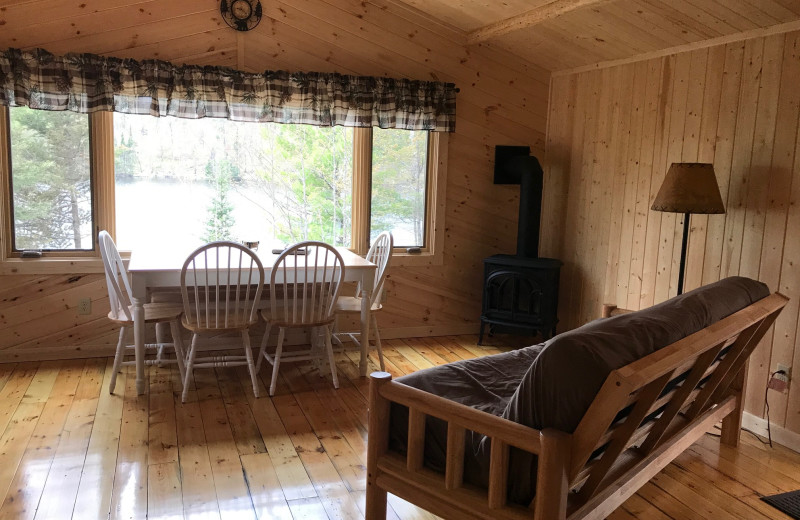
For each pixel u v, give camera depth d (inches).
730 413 129.3
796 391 129.2
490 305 195.3
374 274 160.2
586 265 191.9
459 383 99.8
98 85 161.2
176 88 168.1
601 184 184.9
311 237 199.3
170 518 97.8
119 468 112.8
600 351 70.3
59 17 159.8
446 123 195.9
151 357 175.3
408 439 83.8
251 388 155.0
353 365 175.2
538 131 209.2
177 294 170.7
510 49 199.0
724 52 143.4
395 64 191.5
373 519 89.8
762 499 109.7
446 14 187.0
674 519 103.0
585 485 81.1
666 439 98.7
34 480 107.7
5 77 153.6
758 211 135.8
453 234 206.1
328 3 182.1
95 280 172.2
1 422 130.3
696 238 151.6
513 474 75.4
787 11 125.2
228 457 118.6
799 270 127.3
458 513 79.9
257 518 98.6
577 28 167.2
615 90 178.2
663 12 142.5
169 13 168.7
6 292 165.0
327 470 115.1
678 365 74.2
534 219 195.6
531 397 72.5
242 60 177.0
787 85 129.0
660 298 163.0
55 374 160.1
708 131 148.0
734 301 98.8
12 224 166.6
